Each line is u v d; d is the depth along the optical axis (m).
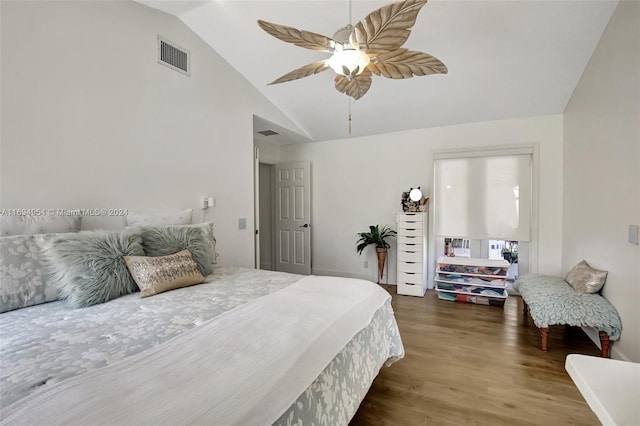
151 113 2.48
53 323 1.29
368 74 2.18
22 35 1.75
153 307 1.50
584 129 2.91
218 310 1.46
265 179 5.65
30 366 0.93
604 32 2.44
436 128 4.25
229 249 3.24
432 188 4.27
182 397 0.77
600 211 2.55
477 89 3.34
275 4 2.47
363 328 1.51
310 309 1.43
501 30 2.53
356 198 4.86
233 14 2.63
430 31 2.56
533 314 2.51
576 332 2.81
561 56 2.77
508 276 4.08
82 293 1.52
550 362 2.27
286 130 4.32
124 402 0.74
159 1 2.41
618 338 2.19
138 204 2.38
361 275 4.89
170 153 2.63
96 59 2.11
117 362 0.94
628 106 2.11
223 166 3.18
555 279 2.94
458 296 3.76
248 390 0.83
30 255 1.55
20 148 1.74
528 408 1.76
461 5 2.31
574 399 1.83
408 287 4.05
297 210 5.30
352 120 4.26
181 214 2.54
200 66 2.91
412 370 2.17
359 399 1.43
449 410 1.74
